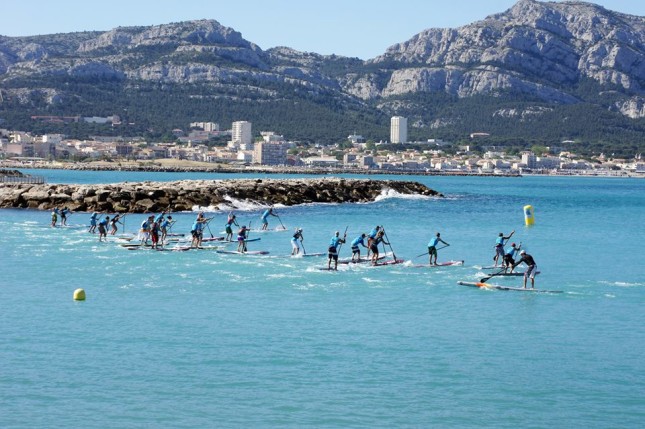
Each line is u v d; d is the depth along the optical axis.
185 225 101.00
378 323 45.06
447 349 39.72
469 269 66.12
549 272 66.00
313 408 31.39
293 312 47.69
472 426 29.92
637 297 54.06
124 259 69.06
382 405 31.81
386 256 74.50
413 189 193.12
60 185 133.88
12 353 38.03
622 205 184.00
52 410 30.83
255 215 119.94
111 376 34.81
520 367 36.88
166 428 29.27
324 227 102.50
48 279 58.50
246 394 32.81
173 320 45.12
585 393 33.50
